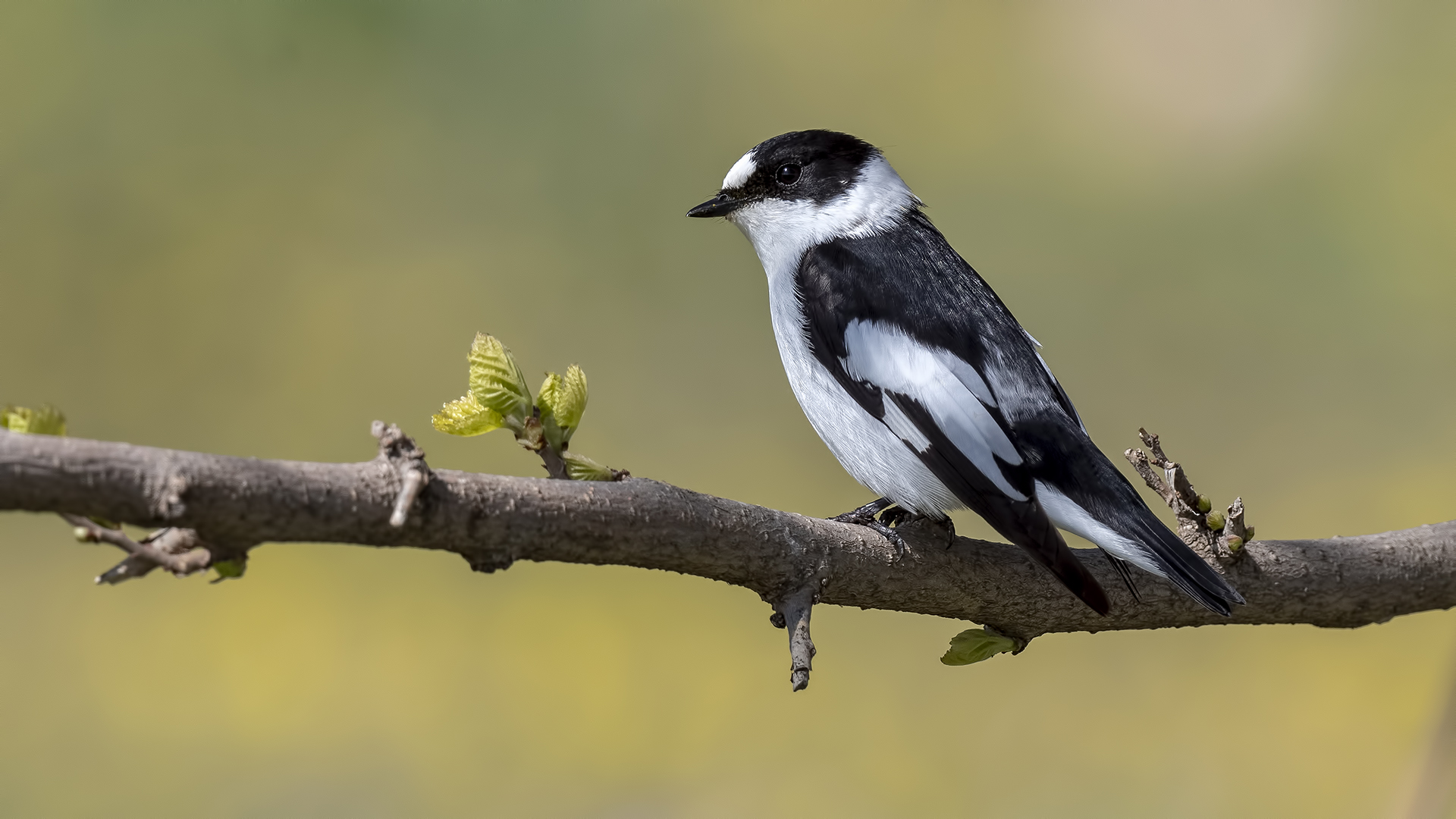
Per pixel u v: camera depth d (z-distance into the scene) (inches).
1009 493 234.2
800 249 295.1
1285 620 234.7
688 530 179.9
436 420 179.3
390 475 156.1
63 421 152.8
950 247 291.0
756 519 189.0
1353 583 231.5
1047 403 250.2
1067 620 223.5
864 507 273.9
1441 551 235.5
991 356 257.4
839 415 267.3
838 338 268.8
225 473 147.5
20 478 139.3
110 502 143.2
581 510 171.0
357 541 157.9
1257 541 234.7
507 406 178.2
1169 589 228.4
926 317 264.8
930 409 251.9
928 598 212.1
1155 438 229.3
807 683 185.2
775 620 196.4
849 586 202.2
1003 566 218.1
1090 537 229.6
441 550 164.7
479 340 179.0
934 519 256.2
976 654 224.7
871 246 287.0
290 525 151.3
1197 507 227.6
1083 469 237.1
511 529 165.9
